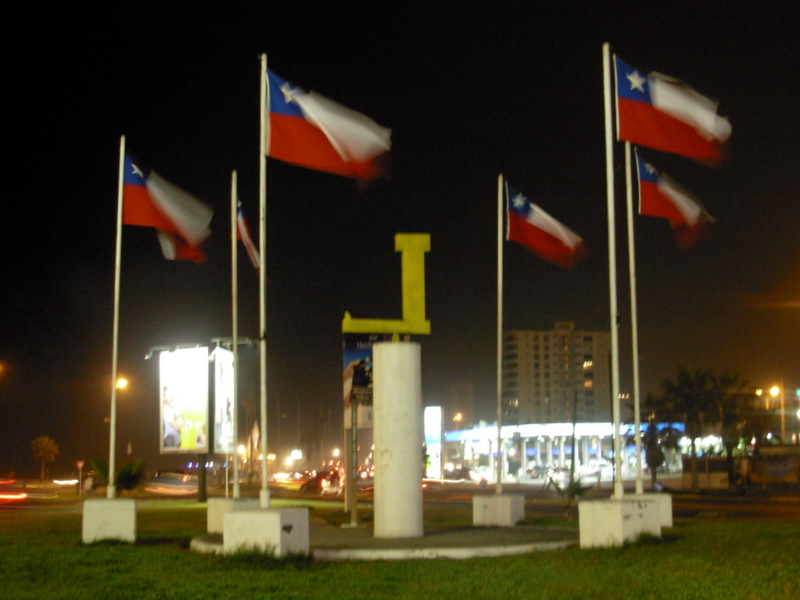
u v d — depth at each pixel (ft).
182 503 146.82
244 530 53.06
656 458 228.43
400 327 64.28
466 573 47.70
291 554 52.70
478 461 417.90
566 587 43.27
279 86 61.11
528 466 380.37
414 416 63.87
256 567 50.06
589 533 57.98
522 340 638.53
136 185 71.41
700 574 46.62
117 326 70.33
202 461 152.56
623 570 47.98
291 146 60.59
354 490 85.66
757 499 172.24
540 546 57.82
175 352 145.48
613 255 61.77
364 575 47.19
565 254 81.61
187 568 50.72
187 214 72.38
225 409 144.66
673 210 74.74
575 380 639.35
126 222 71.10
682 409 223.71
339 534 68.08
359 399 96.73
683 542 60.70
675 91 64.08
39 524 94.84
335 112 61.57
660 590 42.11
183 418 144.15
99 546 64.23
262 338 58.39
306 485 208.85
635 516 58.75
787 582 44.24
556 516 100.89
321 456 458.91
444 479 324.19
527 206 80.79
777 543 60.44
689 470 238.89
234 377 82.33
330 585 44.06
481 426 394.11
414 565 50.93
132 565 52.75
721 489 226.38
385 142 62.28
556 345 641.40
